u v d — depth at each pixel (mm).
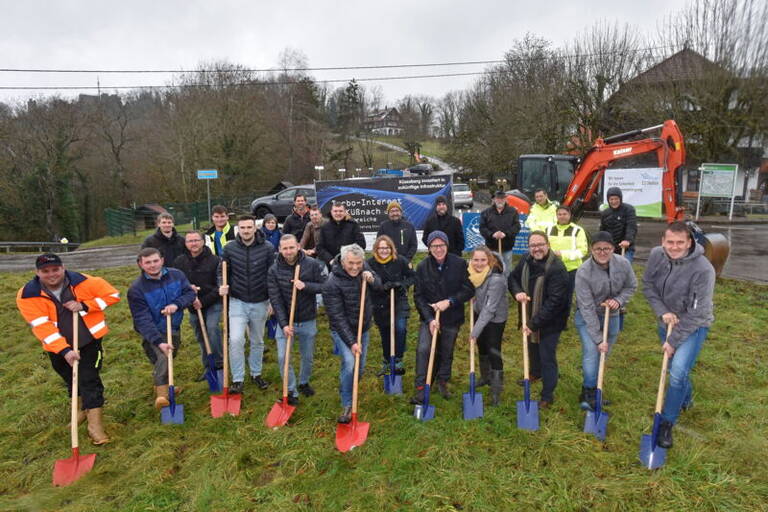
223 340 5004
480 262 4410
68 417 4617
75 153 34219
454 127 61250
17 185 31719
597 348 4223
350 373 4348
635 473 3508
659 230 17031
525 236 10844
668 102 20703
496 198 7207
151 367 5750
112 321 7637
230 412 4477
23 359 6184
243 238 4730
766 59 18359
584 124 25266
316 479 3564
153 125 34875
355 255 4277
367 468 3652
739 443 3814
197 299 4816
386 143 78750
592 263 4113
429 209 10734
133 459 3873
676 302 3744
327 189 10680
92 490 3510
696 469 3506
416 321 7133
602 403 4496
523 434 3980
